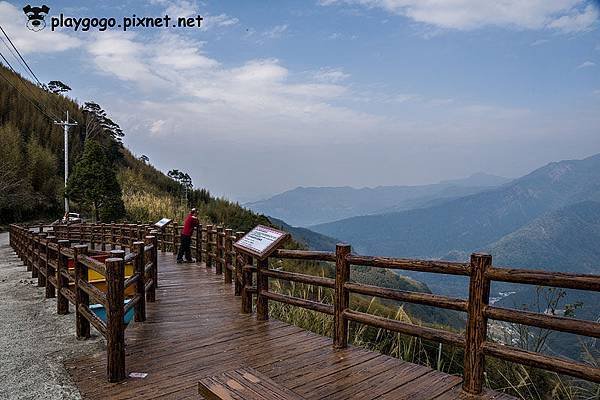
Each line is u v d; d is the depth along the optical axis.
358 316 4.23
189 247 12.50
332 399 3.26
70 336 5.17
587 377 2.63
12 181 32.38
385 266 3.95
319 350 4.42
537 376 4.94
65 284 6.33
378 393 3.36
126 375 3.83
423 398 3.25
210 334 5.06
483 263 3.18
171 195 41.53
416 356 5.81
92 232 17.98
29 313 6.61
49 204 35.84
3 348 4.77
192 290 8.05
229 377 2.52
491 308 3.15
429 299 3.57
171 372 3.89
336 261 4.45
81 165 25.75
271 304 6.89
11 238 18.86
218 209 31.72
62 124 32.25
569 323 2.72
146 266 6.51
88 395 3.45
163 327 5.41
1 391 3.60
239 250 5.96
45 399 3.41
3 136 34.69
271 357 4.23
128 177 39.28
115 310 3.70
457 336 3.41
